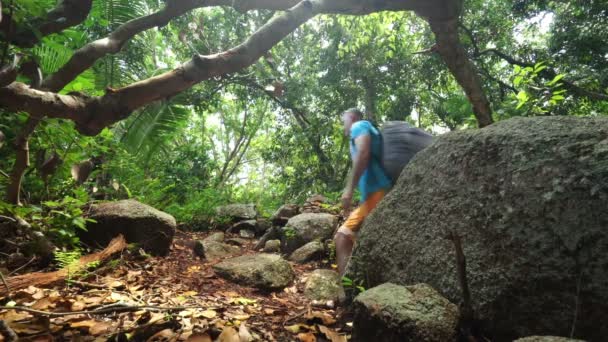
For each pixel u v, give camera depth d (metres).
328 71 13.98
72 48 4.04
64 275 2.74
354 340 2.09
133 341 2.03
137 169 6.45
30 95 1.66
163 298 2.68
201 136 21.05
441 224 2.36
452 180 2.38
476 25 12.12
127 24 2.52
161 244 3.82
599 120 2.05
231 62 2.20
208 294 2.88
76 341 1.93
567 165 1.91
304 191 14.92
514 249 1.97
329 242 4.41
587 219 1.77
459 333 1.99
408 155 3.17
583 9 11.18
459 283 2.15
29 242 3.15
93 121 1.86
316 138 14.38
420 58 13.20
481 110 6.36
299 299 2.98
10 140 3.70
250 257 3.53
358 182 3.33
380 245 2.71
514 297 1.94
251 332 2.25
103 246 3.65
